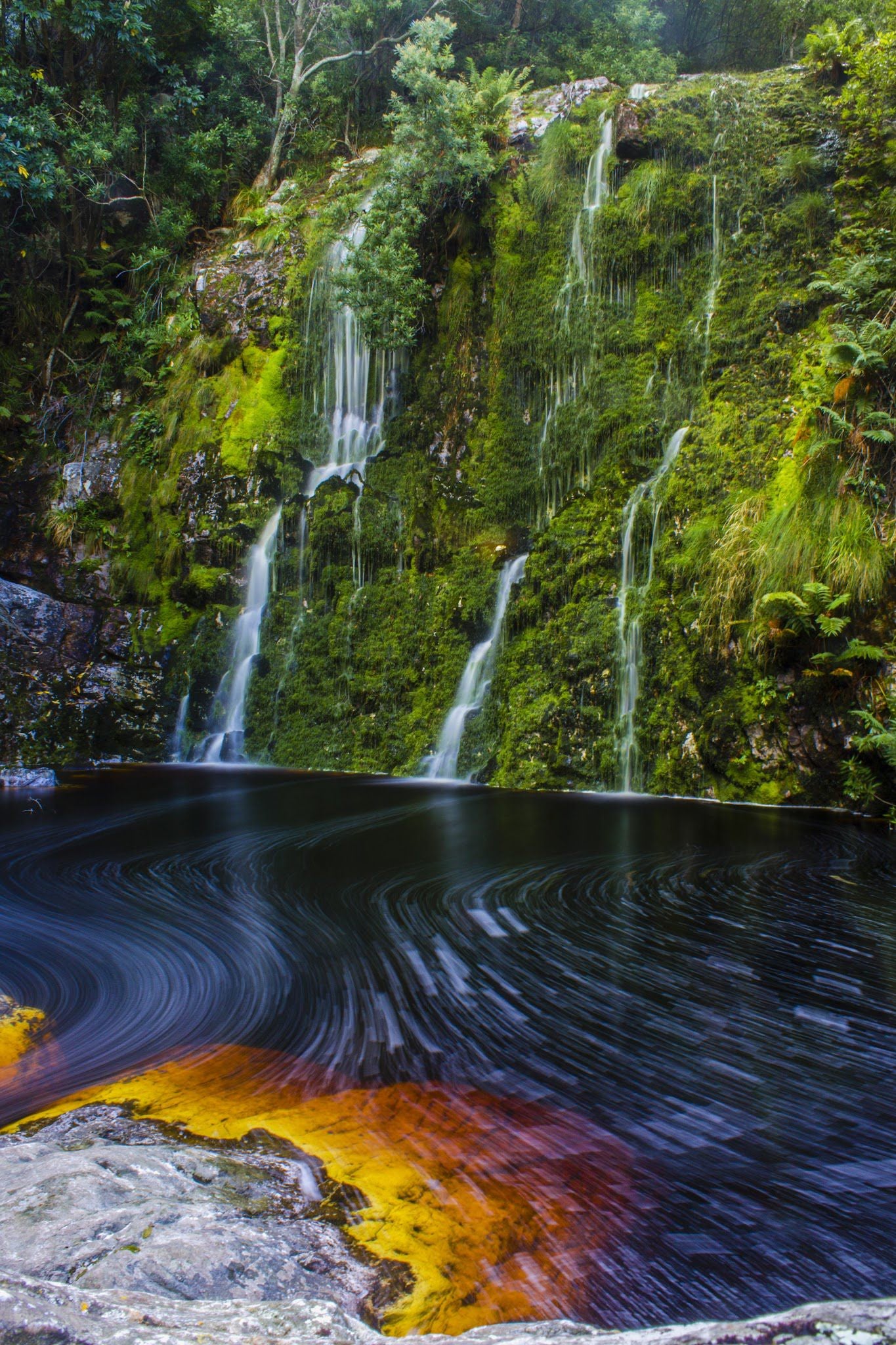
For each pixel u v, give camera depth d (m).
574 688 11.80
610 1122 3.16
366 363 15.93
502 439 14.58
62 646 15.12
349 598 14.28
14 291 19.03
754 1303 2.19
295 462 15.87
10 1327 1.36
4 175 16.94
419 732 13.04
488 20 21.89
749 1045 3.82
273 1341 1.51
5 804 10.27
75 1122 3.10
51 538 16.28
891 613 9.35
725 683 10.43
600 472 13.25
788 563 9.91
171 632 15.45
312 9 21.59
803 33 19.88
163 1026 4.04
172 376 17.52
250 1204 2.50
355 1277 2.19
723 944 5.16
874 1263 2.38
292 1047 3.81
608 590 12.17
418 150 15.64
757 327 12.66
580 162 14.94
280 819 9.24
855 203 12.91
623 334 13.76
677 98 14.59
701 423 12.49
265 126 20.97
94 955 5.06
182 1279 2.00
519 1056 3.71
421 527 14.25
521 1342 1.55
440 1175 2.78
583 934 5.37
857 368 9.92
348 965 4.87
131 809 9.92
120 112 20.00
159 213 20.17
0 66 17.83
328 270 16.55
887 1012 4.16
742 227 13.38
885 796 9.14
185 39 21.19
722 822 8.87
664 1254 2.38
